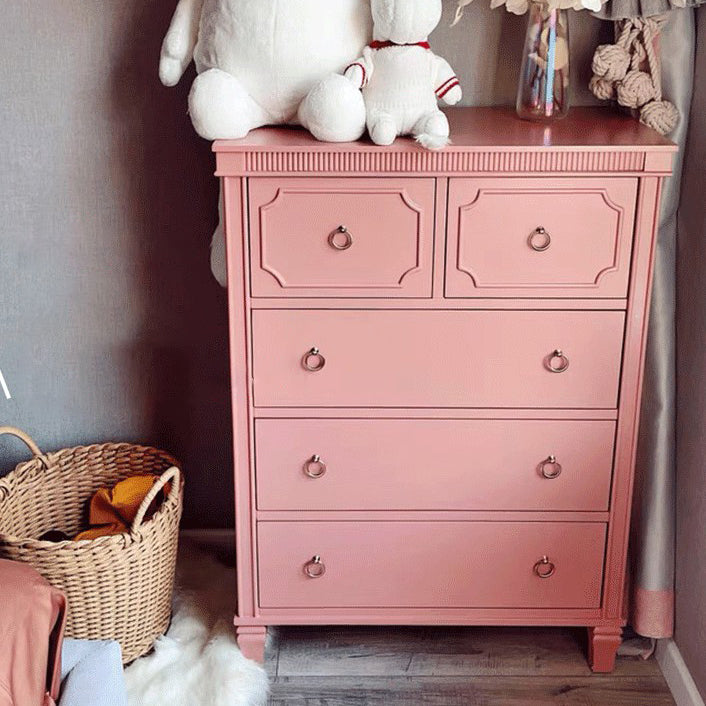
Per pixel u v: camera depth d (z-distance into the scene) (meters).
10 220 2.35
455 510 2.13
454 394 2.04
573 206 1.90
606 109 2.23
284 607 2.21
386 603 2.20
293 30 1.88
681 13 2.02
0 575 1.82
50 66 2.24
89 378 2.50
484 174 1.87
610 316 1.98
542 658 2.30
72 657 1.87
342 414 2.06
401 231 1.92
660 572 2.24
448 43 2.22
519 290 1.96
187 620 2.34
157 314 2.45
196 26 2.01
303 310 1.98
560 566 2.17
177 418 2.54
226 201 1.90
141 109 2.28
